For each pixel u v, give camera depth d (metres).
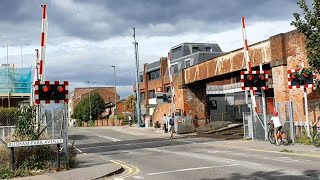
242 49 28.52
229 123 39.97
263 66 28.41
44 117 15.61
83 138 36.22
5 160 14.09
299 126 23.02
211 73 33.78
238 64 29.16
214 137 29.91
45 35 15.41
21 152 14.16
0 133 15.78
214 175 11.94
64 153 14.90
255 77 22.50
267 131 23.28
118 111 97.81
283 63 24.17
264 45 26.11
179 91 40.91
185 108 40.00
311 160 14.62
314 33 16.55
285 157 15.92
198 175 12.11
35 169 13.95
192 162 15.56
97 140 33.12
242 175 11.67
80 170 14.11
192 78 38.31
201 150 20.75
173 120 33.19
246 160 15.38
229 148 21.11
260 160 15.18
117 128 55.41
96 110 94.62
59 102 14.18
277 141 20.34
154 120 53.34
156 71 76.00
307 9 16.72
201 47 66.69
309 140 20.12
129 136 36.69
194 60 61.09
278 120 20.55
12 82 39.09
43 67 15.36
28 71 39.84
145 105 78.00
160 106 51.47
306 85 19.69
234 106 54.16
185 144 25.16
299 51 23.12
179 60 65.69
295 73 19.75
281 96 24.36
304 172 11.72
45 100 13.99
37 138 14.42
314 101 22.19
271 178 10.92
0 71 39.03
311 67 17.47
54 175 13.08
